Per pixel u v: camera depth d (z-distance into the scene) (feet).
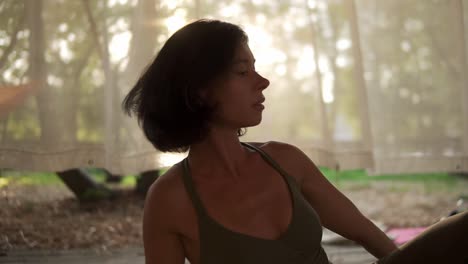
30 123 9.88
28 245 9.87
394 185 18.34
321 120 11.13
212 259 3.64
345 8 11.21
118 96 10.38
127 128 10.18
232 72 3.88
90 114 10.37
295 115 11.30
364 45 11.90
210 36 3.85
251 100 3.93
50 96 10.09
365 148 10.91
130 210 13.11
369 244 4.34
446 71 11.50
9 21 10.05
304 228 3.75
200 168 3.94
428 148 11.51
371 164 10.91
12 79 10.00
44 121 9.92
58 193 15.21
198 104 3.88
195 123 3.90
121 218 12.26
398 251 3.77
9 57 10.00
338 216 4.28
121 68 10.57
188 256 3.84
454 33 11.34
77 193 14.02
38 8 10.16
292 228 3.72
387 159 11.68
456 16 11.21
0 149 9.62
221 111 3.91
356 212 4.32
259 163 4.02
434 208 13.89
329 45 11.27
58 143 10.00
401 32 11.76
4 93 9.84
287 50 11.34
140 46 10.57
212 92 3.89
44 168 9.82
